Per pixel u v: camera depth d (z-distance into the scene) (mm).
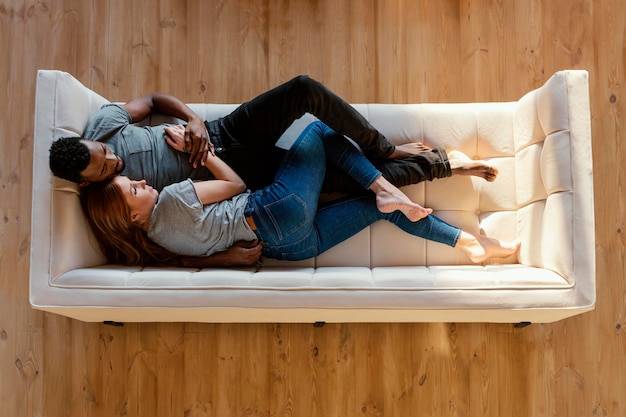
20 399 2275
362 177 1966
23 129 2385
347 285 1818
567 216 1807
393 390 2285
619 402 2283
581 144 1828
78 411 2271
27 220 2348
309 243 1988
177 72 2430
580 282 1779
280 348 2299
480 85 2432
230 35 2438
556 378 2293
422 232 2025
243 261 1938
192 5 2443
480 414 2275
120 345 2295
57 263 1789
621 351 2303
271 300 1807
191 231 1863
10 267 2324
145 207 1826
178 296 1795
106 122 1896
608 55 2426
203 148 1919
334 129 1969
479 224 2125
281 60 2432
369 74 2432
